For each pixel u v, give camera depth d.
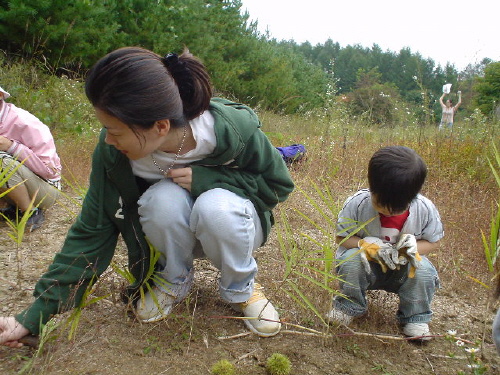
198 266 2.77
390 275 2.22
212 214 1.90
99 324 2.09
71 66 8.31
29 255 2.80
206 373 1.86
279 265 2.85
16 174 3.08
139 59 1.61
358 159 5.20
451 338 2.03
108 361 1.88
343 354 2.06
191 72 1.76
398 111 7.26
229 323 2.20
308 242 3.21
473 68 6.68
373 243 2.13
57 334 2.01
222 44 13.59
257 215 2.13
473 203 4.02
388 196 1.96
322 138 5.65
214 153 1.91
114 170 1.91
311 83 17.09
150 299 2.14
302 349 2.07
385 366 2.01
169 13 10.65
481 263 3.01
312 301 2.36
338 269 2.32
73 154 4.79
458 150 5.30
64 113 6.02
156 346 1.98
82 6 7.48
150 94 1.59
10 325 1.83
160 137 1.73
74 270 1.91
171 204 1.94
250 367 1.92
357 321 2.33
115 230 2.06
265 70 14.57
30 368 1.78
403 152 1.99
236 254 2.00
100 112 1.62
